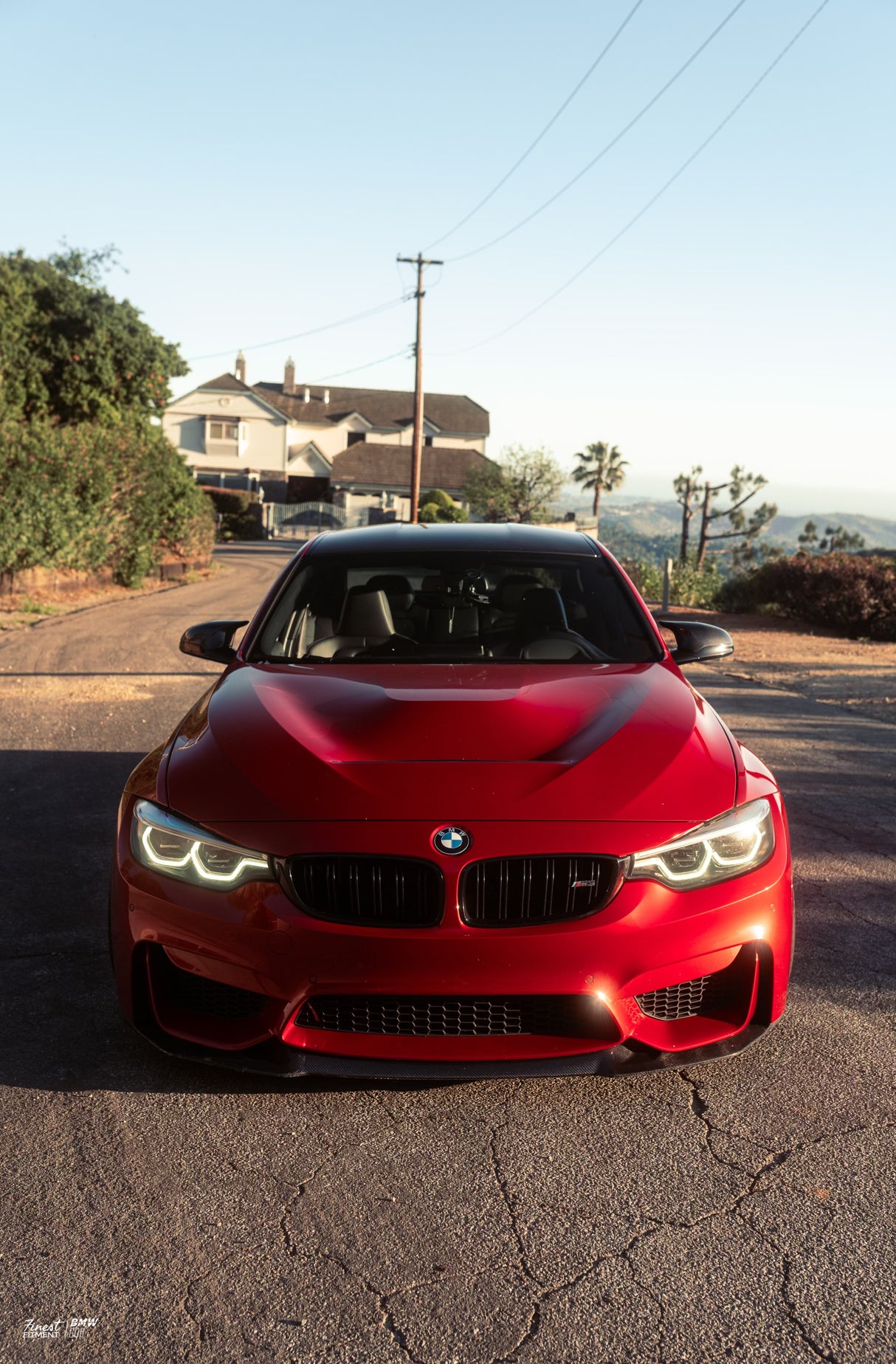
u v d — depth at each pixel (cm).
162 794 284
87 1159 252
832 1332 198
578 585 417
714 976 280
